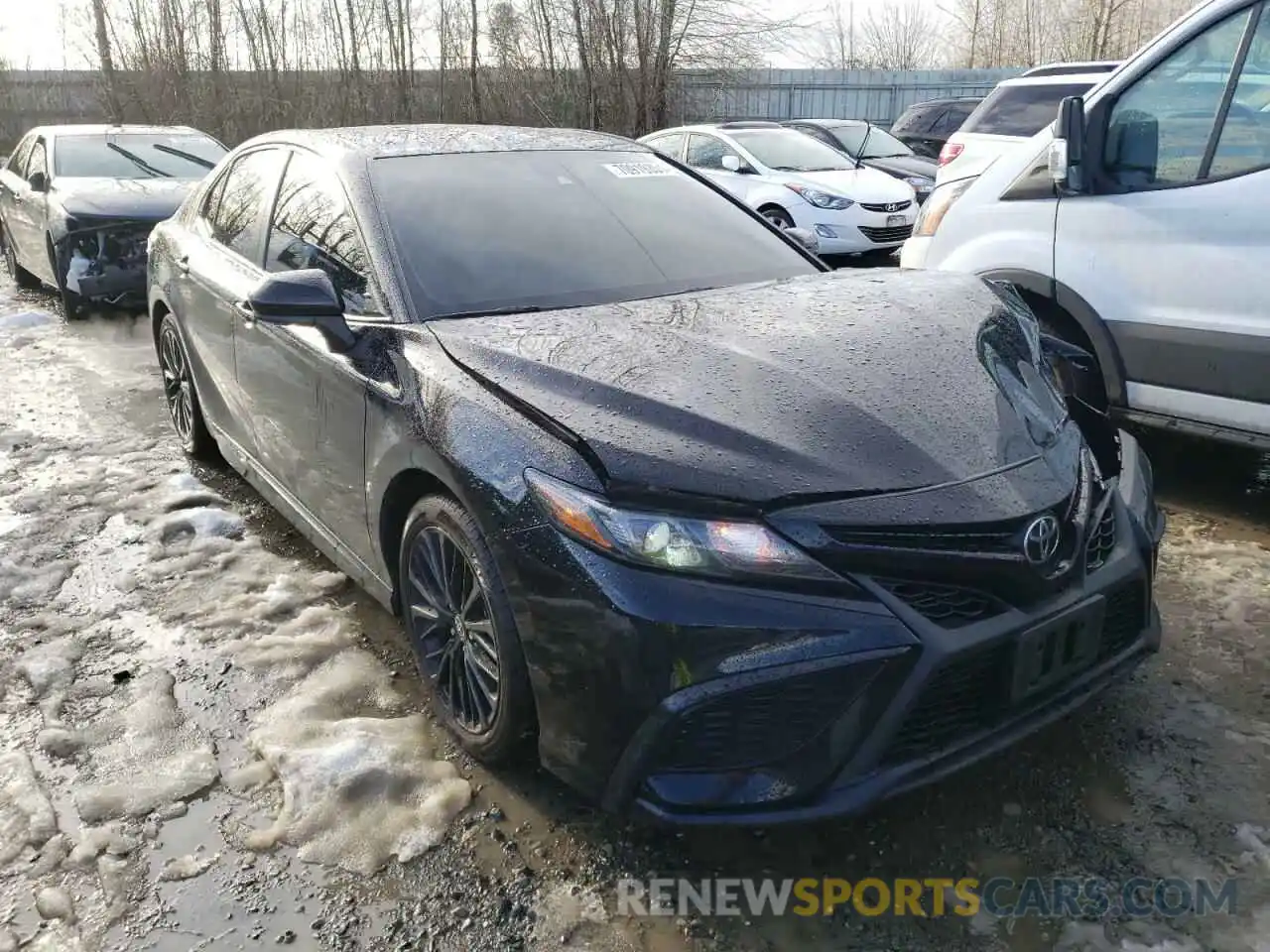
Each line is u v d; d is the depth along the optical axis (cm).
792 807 212
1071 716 284
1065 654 231
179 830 253
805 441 222
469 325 287
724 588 209
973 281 324
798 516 211
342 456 313
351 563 330
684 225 364
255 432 397
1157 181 409
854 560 210
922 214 556
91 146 895
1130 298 415
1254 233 376
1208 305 391
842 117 2297
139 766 277
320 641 337
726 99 2145
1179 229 397
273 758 276
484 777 269
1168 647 323
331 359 313
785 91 2273
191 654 332
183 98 2097
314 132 402
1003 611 221
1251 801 253
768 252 365
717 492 212
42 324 838
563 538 221
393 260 311
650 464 218
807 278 340
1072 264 433
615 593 212
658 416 229
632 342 263
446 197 339
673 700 209
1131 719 286
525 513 229
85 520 436
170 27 2078
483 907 228
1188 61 399
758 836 247
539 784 265
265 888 235
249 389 391
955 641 212
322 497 339
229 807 261
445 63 2027
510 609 239
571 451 228
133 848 248
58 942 222
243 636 342
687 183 394
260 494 444
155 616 356
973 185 486
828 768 212
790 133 1193
